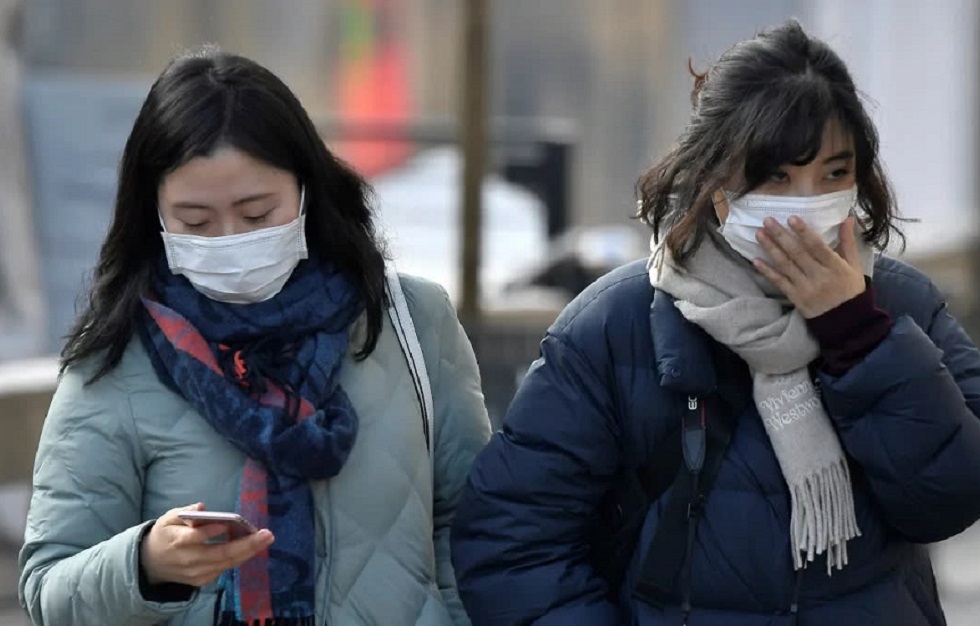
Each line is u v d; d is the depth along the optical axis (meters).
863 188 10.52
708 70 10.66
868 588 10.62
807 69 10.17
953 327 11.04
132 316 10.66
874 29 53.25
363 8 62.22
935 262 39.66
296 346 10.74
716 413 10.53
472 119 27.53
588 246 34.47
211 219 10.41
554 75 68.50
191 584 9.83
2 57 32.78
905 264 11.22
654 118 67.12
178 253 10.48
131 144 10.54
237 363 10.54
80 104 33.38
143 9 51.47
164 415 10.56
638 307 10.79
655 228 10.69
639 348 10.72
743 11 61.81
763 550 10.40
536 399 10.89
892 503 10.40
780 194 10.17
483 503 10.99
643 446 10.68
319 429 10.43
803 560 10.41
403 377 11.23
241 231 10.47
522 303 28.08
